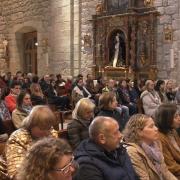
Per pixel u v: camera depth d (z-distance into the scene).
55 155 1.53
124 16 12.98
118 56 13.38
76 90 10.73
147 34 12.68
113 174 2.78
